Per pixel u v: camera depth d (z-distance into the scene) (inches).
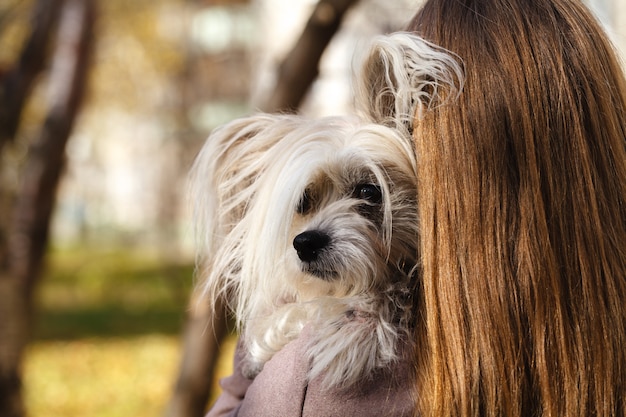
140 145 738.2
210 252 80.0
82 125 502.3
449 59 61.8
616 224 62.4
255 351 74.1
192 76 523.8
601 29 66.0
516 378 58.7
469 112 60.1
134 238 920.3
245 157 78.0
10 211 175.5
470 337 58.8
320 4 123.0
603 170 62.2
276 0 414.6
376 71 69.3
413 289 68.9
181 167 530.0
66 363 374.3
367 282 72.4
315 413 62.7
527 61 61.1
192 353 139.0
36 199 186.1
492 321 58.4
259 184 75.4
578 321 60.0
